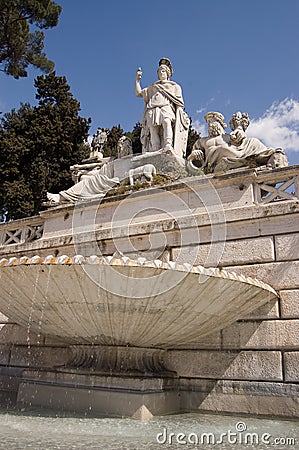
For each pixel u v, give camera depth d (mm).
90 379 5863
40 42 23547
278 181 6988
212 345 6379
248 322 6246
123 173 9172
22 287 5258
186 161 9258
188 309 5262
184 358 6504
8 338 8484
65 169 23906
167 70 10750
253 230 6637
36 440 3908
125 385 5613
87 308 5168
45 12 22453
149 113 10320
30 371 6660
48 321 5754
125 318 5234
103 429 4543
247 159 8141
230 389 6070
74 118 24625
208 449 3875
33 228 9406
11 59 23109
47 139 23141
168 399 5891
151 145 10172
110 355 6012
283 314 6051
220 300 5363
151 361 6180
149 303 4996
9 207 22438
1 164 22578
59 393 5988
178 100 10430
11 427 4457
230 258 6676
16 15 21984
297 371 5723
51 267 4824
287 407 5625
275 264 6316
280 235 6410
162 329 5523
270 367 5922
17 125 23578
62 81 25812
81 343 6172
